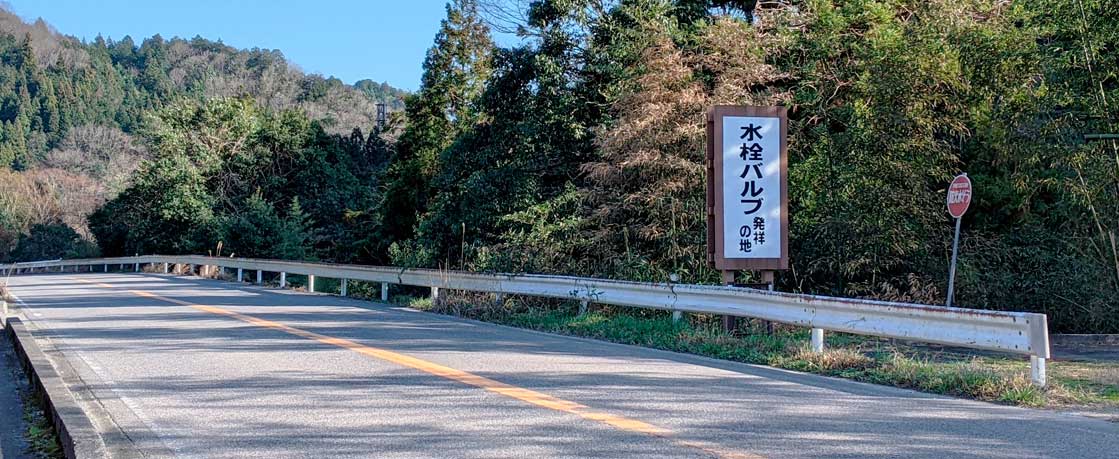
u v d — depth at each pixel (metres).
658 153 17.56
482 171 25.22
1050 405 8.06
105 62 124.62
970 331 9.32
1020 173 15.39
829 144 16.78
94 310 17.22
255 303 19.28
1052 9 14.46
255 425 6.96
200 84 117.56
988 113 16.38
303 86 93.31
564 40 24.44
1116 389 8.90
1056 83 14.69
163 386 8.67
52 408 7.38
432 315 17.00
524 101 24.62
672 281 14.50
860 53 17.48
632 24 23.09
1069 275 14.66
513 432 6.61
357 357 10.53
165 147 48.06
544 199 23.86
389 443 6.32
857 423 7.02
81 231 72.69
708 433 6.57
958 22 16.77
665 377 9.26
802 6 20.98
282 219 46.09
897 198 15.71
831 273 17.28
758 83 19.58
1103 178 14.10
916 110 16.11
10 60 106.75
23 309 17.48
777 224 13.55
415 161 36.78
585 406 7.56
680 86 18.27
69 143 90.19
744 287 12.91
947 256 16.14
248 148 49.72
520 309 17.16
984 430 6.85
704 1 24.00
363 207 49.75
